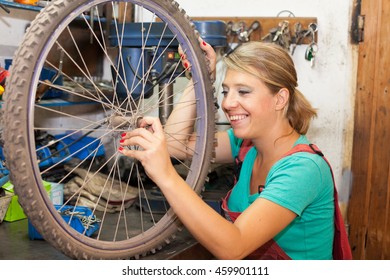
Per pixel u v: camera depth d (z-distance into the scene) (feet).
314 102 7.20
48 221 3.30
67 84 5.87
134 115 3.84
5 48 6.13
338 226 4.26
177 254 4.11
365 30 6.85
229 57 3.97
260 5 7.11
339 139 7.24
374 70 6.84
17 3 5.37
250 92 3.83
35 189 3.19
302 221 3.98
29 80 3.08
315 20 6.89
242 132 3.95
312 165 3.75
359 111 7.06
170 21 4.02
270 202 3.53
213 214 3.27
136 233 4.54
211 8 7.20
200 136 4.32
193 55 4.20
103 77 7.11
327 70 7.12
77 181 5.39
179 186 3.25
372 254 7.07
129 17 6.77
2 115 3.08
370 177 7.03
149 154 3.22
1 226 4.73
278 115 4.05
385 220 6.89
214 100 4.40
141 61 5.24
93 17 6.09
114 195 5.21
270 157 4.15
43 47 3.14
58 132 6.81
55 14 3.18
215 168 6.06
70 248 3.48
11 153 3.06
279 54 3.91
